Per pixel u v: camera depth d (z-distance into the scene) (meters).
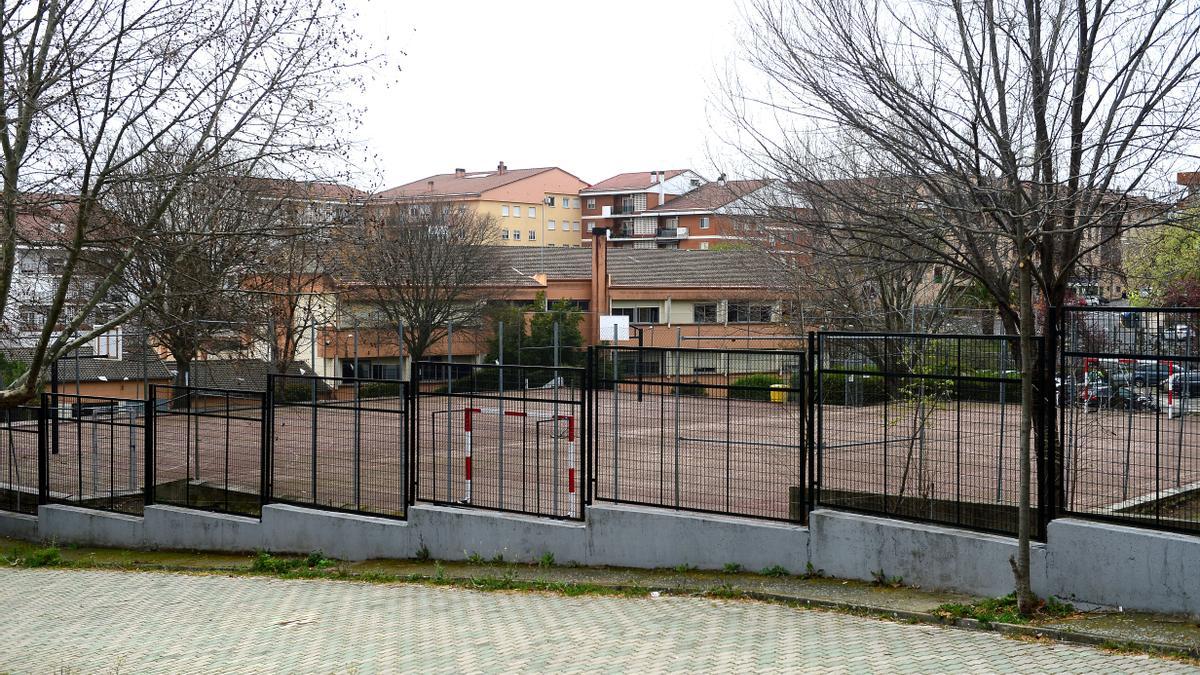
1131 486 8.76
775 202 19.62
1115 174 9.81
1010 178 9.35
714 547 10.73
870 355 10.62
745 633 8.27
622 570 11.16
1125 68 9.72
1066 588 8.58
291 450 19.28
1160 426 8.44
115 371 31.36
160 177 12.68
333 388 17.80
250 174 15.25
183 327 18.00
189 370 24.83
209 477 17.73
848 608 8.93
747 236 25.61
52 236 13.59
